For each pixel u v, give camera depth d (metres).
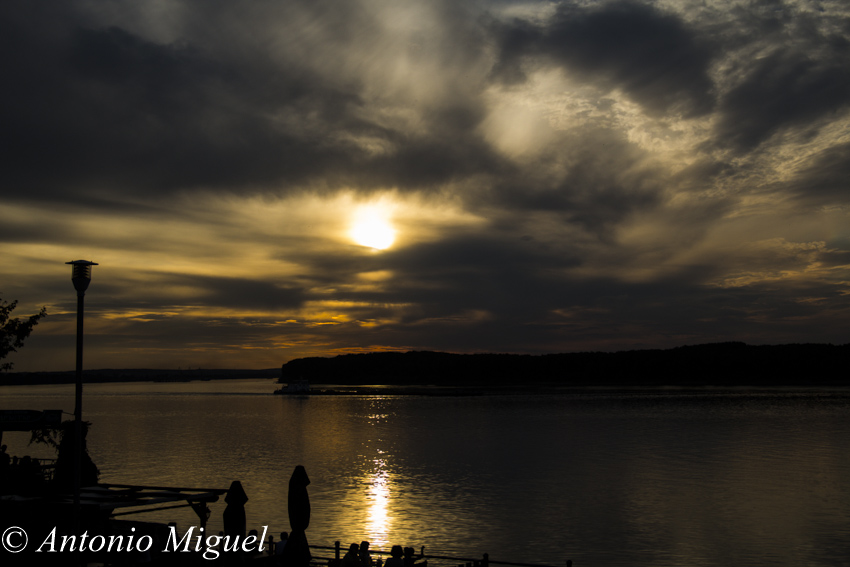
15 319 48.97
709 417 186.75
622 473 88.75
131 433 153.50
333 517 60.28
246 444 129.12
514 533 54.38
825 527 56.84
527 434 147.88
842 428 148.88
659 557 48.12
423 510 63.56
